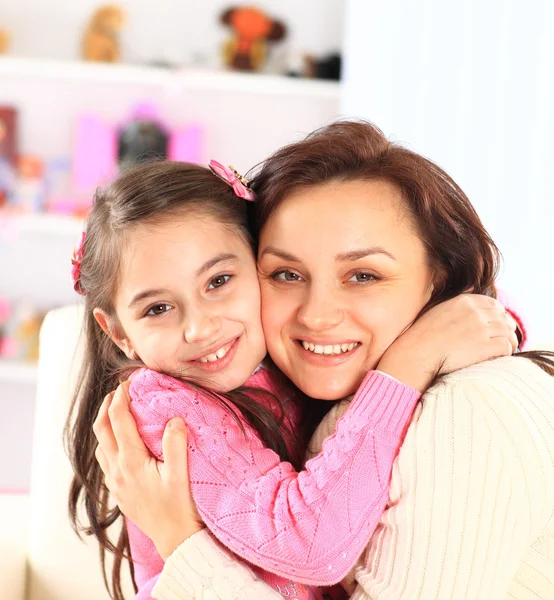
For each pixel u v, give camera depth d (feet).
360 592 3.33
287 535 3.06
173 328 3.49
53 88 10.30
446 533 3.05
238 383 3.59
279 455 3.59
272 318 3.55
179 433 3.30
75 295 10.64
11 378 10.02
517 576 3.18
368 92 8.95
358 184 3.34
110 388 4.01
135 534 3.94
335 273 3.34
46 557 4.82
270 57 10.47
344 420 3.25
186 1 10.31
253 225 3.66
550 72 7.22
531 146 7.38
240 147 10.59
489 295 3.79
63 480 4.86
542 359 3.43
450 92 8.15
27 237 10.54
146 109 10.18
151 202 3.47
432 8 8.31
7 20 10.21
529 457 3.01
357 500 3.10
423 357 3.30
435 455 3.08
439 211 3.45
